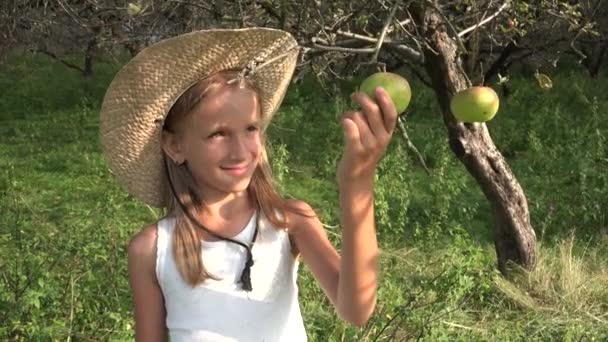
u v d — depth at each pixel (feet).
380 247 18.35
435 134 29.37
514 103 36.63
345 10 12.25
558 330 14.92
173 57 6.20
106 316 11.90
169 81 6.26
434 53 14.12
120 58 44.45
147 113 6.39
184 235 6.32
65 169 27.25
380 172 20.27
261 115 6.56
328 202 22.67
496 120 33.22
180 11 15.48
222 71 6.30
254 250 6.39
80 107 39.32
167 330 6.55
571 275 17.10
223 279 6.31
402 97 5.45
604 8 24.27
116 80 6.36
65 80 46.50
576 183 23.40
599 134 25.39
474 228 21.34
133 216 19.79
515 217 17.04
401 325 12.64
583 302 16.30
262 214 6.49
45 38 33.76
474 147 16.44
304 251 6.54
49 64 50.72
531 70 44.27
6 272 12.85
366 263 5.60
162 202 6.86
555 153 26.68
